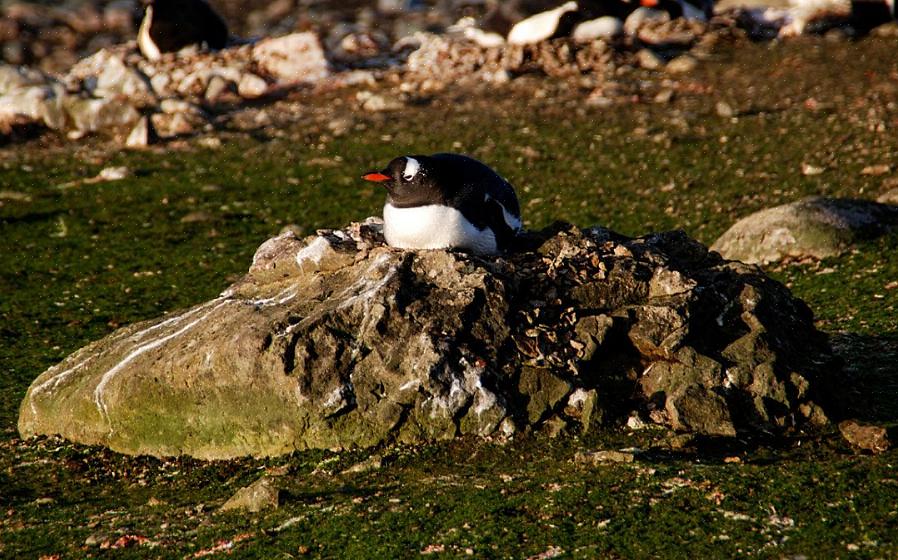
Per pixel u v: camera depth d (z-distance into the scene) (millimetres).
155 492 12141
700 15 39031
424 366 12148
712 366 12461
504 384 12352
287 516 10867
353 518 10633
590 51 36188
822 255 19672
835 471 10914
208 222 24812
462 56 36656
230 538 10531
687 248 14430
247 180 27750
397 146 29844
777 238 20047
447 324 12430
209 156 29906
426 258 12914
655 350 12695
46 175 28828
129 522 11266
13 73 34344
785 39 37594
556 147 28906
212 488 12047
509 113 32125
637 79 34438
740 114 30203
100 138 31859
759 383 12398
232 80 35719
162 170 28875
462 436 12258
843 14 37812
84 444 13500
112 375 13250
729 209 23266
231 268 21906
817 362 13234
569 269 13203
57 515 11664
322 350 12336
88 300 20656
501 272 12969
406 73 36594
